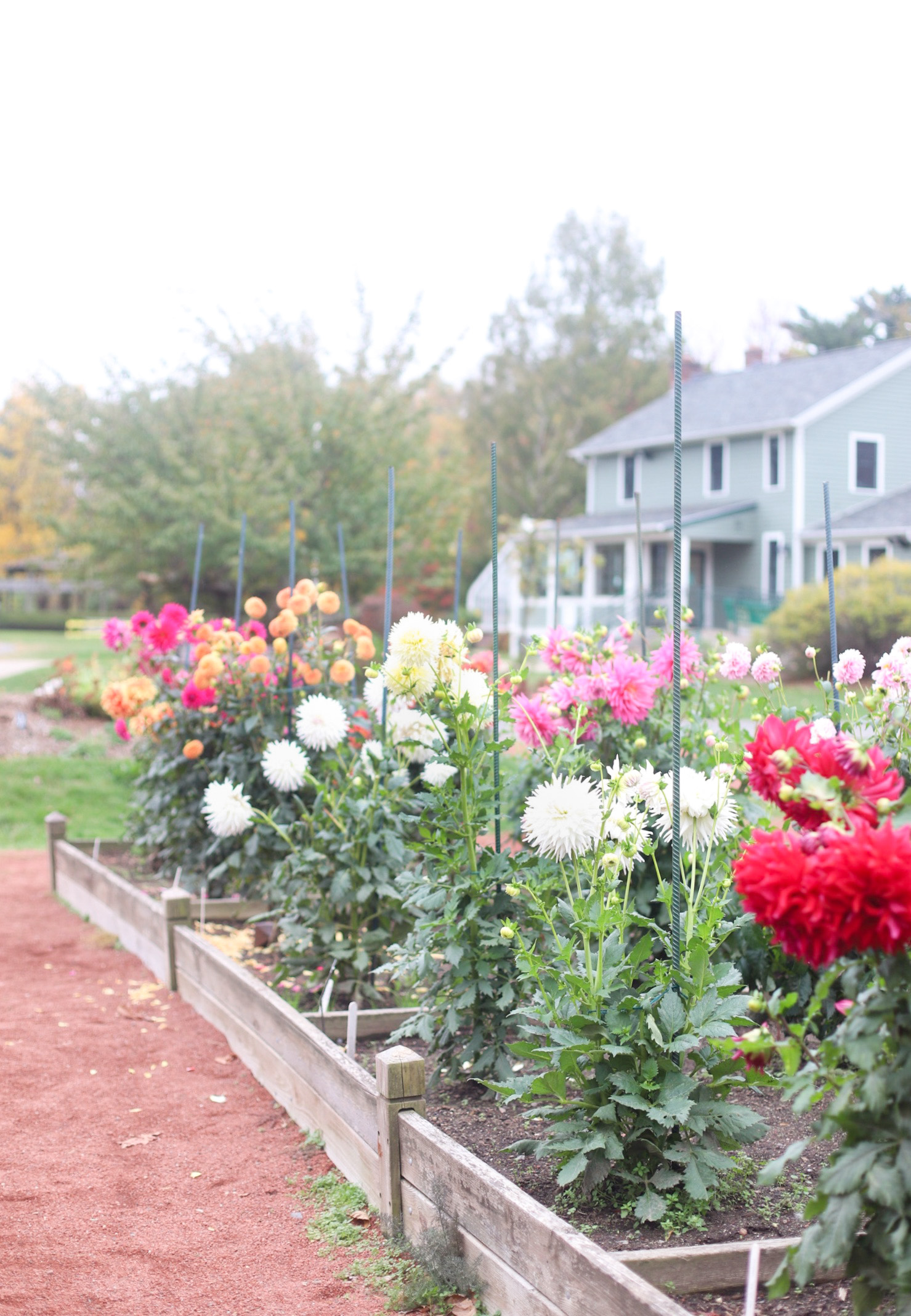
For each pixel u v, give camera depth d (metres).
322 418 20.44
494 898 3.75
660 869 4.25
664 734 4.76
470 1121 3.52
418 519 20.73
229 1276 2.95
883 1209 2.01
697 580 30.67
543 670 17.00
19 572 56.62
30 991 5.56
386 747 4.93
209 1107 4.13
